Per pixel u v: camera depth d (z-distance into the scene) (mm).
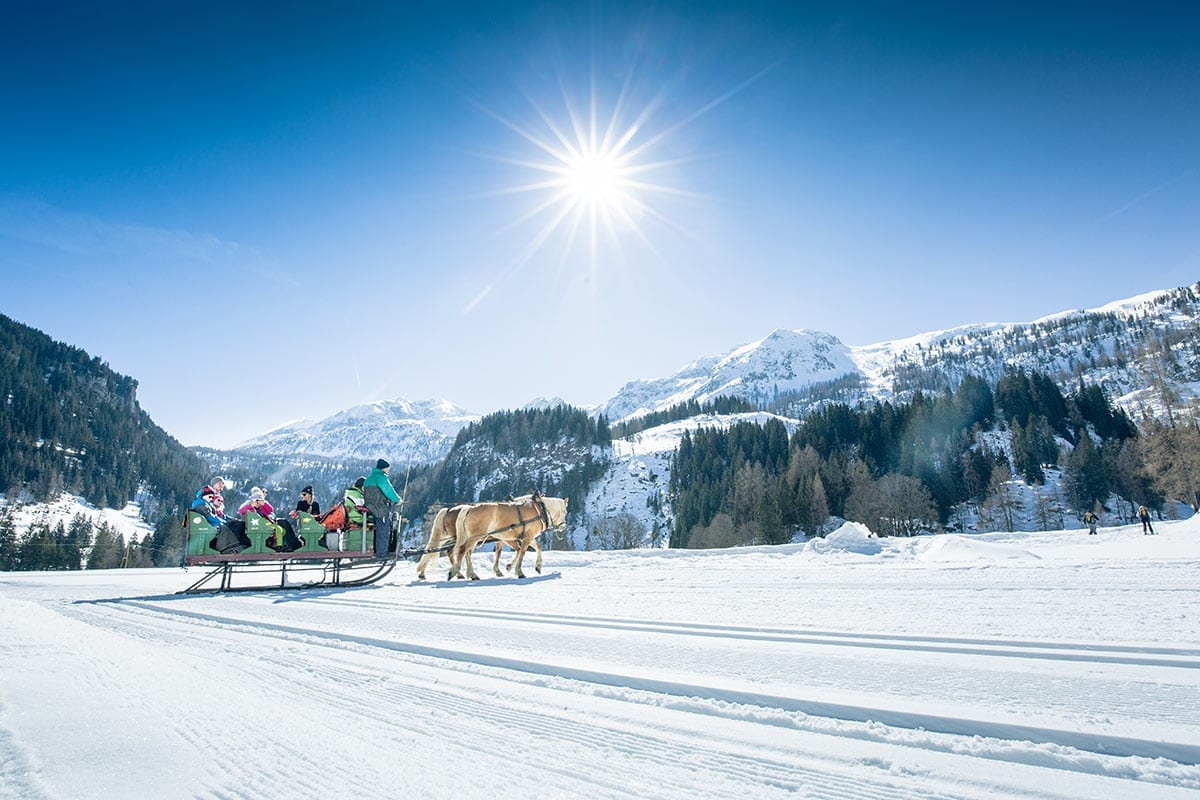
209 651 6090
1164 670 4562
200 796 2318
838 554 18031
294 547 13086
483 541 14555
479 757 3178
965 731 3654
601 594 9922
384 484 13898
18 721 2793
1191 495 63125
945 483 93812
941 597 8281
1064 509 89250
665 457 173625
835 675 4719
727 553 20203
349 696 4363
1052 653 5129
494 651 5809
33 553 81875
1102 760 3160
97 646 5078
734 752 3365
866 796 2818
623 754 3312
